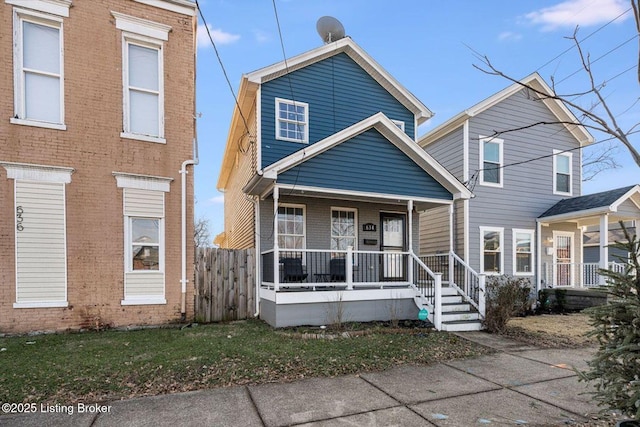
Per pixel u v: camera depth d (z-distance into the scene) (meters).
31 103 6.98
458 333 7.59
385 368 5.18
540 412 3.76
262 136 9.52
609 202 11.03
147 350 5.60
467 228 11.74
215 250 8.77
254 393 4.18
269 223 9.47
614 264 11.80
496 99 12.23
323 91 10.41
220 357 5.30
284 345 6.09
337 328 7.44
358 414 3.67
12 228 6.68
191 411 3.69
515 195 12.56
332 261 9.39
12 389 4.06
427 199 9.53
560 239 13.30
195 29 8.92
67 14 7.21
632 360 3.01
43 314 6.80
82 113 7.27
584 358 5.85
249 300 9.04
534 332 7.89
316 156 8.43
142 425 3.38
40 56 7.05
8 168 6.68
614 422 3.52
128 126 7.68
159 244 7.84
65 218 7.04
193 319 8.15
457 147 12.30
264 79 9.65
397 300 8.72
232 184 14.65
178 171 8.08
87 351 5.51
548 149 13.20
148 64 7.98
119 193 7.49
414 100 11.38
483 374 5.00
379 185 9.03
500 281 10.52
